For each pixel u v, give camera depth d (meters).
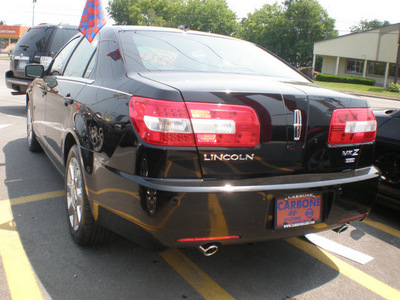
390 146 3.79
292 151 2.21
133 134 2.06
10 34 68.62
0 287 2.31
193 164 2.00
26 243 2.84
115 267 2.59
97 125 2.41
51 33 8.63
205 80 2.28
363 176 2.46
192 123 1.99
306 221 2.25
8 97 11.77
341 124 2.38
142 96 2.09
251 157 2.10
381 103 20.94
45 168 4.68
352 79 39.44
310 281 2.57
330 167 2.38
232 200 2.02
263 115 2.12
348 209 2.42
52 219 3.27
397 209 3.80
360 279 2.64
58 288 2.32
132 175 2.06
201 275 2.55
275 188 2.10
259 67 2.97
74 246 2.83
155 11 81.44
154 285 2.41
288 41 63.53
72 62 3.56
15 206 3.51
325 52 43.16
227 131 2.03
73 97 2.96
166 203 1.93
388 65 38.66
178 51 2.82
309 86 2.54
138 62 2.56
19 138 6.27
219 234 2.05
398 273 2.76
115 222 2.26
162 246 2.06
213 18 77.12
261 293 2.39
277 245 3.07
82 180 2.59
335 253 3.01
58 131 3.41
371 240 3.31
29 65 4.17
